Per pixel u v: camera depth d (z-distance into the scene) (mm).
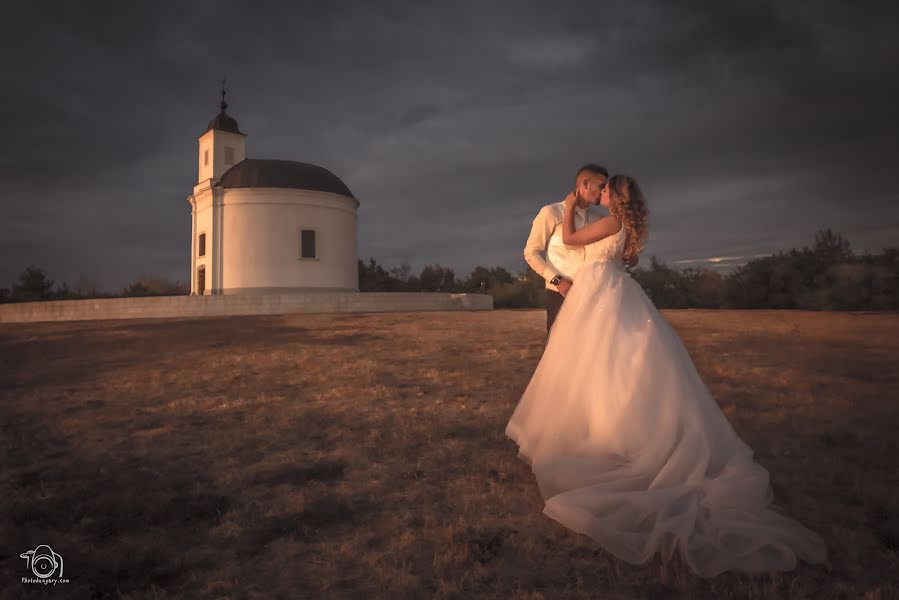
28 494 3432
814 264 22859
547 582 2324
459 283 43750
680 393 2910
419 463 3920
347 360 9031
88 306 22734
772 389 6230
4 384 7590
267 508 3162
